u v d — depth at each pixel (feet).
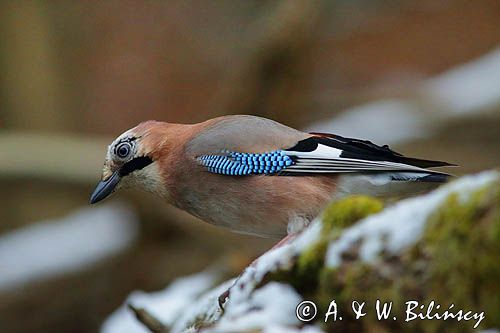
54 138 45.52
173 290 32.19
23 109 56.03
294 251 14.49
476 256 12.16
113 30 57.41
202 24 57.26
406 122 47.91
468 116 47.42
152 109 55.36
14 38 56.49
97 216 46.32
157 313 26.30
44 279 43.93
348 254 13.62
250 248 42.96
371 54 55.52
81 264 44.50
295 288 14.32
